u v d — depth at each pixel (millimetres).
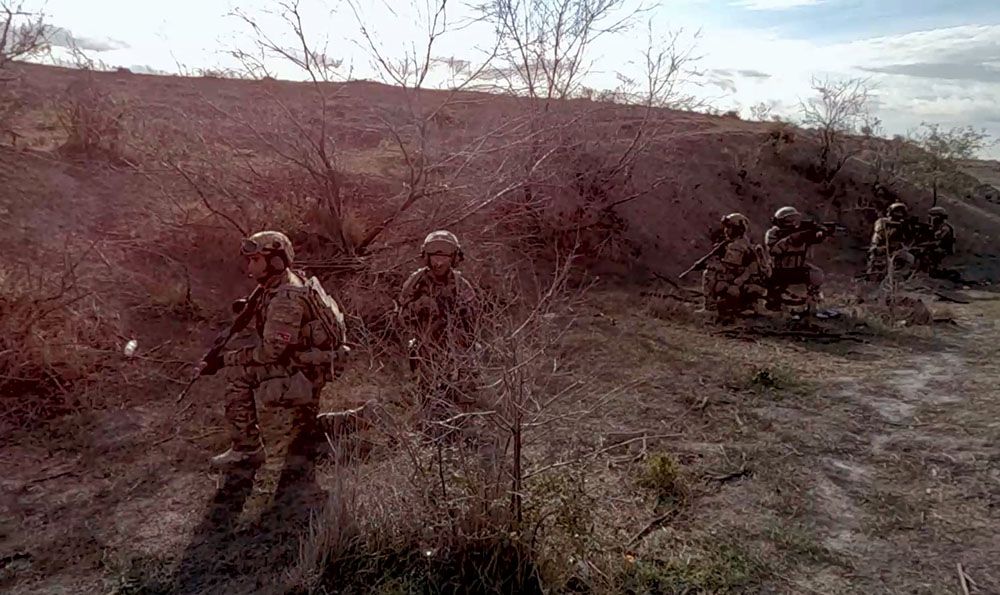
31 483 4719
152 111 12289
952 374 8086
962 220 21156
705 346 8992
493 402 3982
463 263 8703
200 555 4035
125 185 9648
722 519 4664
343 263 9117
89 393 5887
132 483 4797
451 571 3846
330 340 5281
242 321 5281
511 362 3988
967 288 15594
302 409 5496
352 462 4734
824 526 4621
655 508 4758
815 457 5695
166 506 4547
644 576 3939
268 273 5156
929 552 4324
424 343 5316
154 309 7410
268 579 3820
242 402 5059
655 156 17484
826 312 11234
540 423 4074
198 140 10375
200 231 8969
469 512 3850
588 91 15039
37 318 6082
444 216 9844
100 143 10414
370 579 3797
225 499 4645
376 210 10211
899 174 22234
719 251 10867
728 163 19734
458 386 4523
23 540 4113
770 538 4434
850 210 20031
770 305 10969
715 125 23031
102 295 7277
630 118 16891
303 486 4820
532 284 10672
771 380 7539
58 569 3871
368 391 6312
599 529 4363
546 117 12430
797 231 10914
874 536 4508
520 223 12500
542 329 4504
